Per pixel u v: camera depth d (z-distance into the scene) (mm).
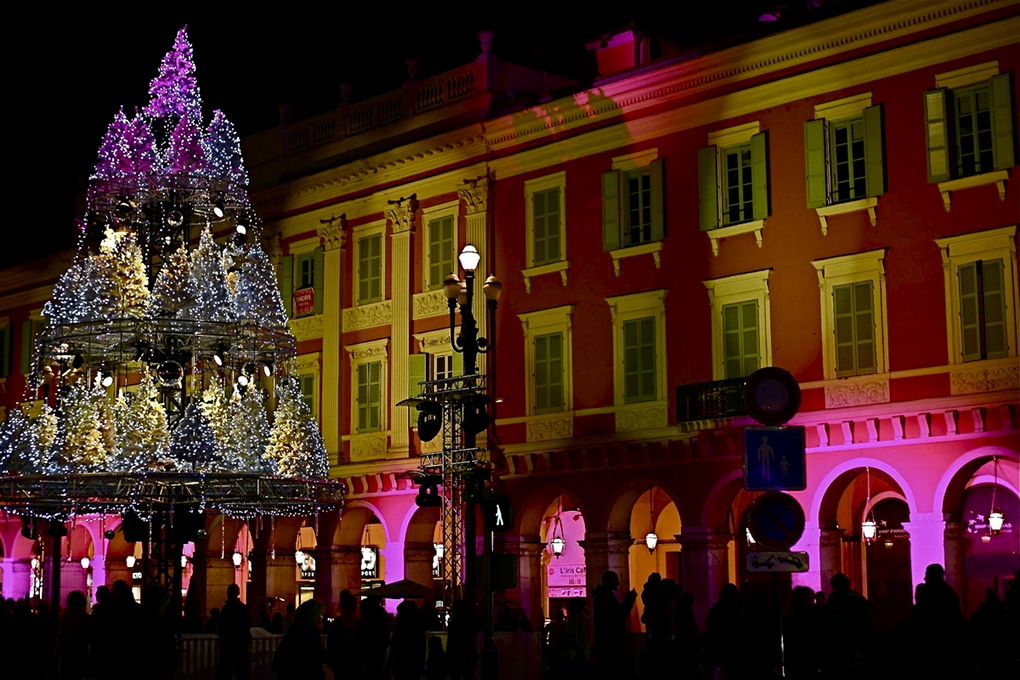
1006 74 29469
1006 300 29188
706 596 33344
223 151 32719
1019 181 29172
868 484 32625
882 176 31234
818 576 31531
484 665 21500
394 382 41281
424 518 40656
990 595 19219
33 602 47094
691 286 34594
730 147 34312
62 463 31234
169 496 31859
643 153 35969
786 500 15445
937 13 30453
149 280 32688
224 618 22547
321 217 44250
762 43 33250
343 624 20484
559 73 42000
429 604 33969
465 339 25953
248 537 48312
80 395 32031
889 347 30906
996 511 31156
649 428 34812
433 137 40281
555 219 37781
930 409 29953
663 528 40344
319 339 43875
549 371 37531
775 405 15766
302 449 33438
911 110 31016
